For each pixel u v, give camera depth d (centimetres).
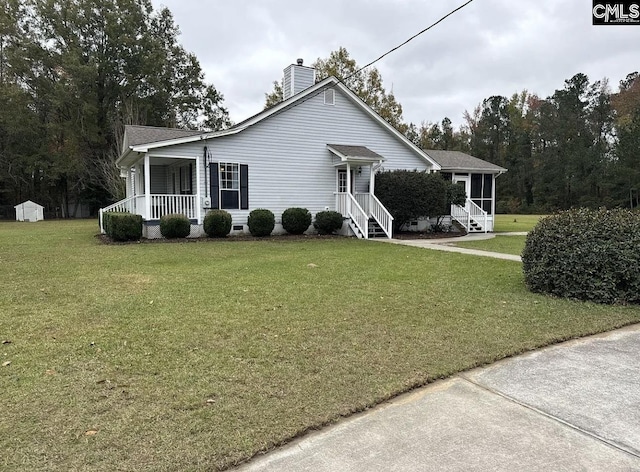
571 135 4453
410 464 208
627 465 208
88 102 3031
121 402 266
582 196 4284
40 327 416
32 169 2958
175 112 3491
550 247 575
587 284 541
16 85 2955
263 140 1419
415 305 510
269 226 1359
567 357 359
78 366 321
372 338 391
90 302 514
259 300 528
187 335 394
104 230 1445
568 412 264
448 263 846
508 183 4784
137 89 3275
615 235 538
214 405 262
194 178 1366
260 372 313
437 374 315
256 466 206
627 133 3894
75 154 3025
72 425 238
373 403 270
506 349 369
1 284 617
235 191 1385
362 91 3319
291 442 228
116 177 2705
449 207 1698
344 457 214
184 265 799
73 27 3075
